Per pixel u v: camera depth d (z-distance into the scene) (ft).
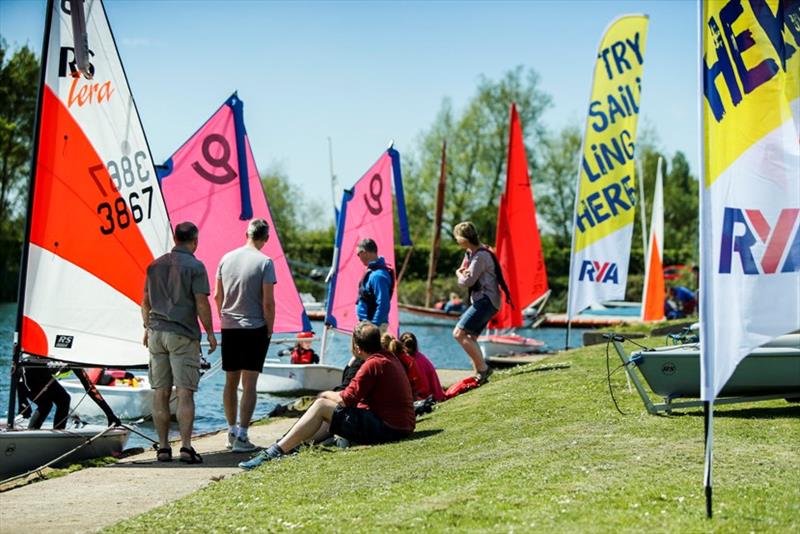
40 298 35.58
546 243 253.44
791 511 20.88
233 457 35.06
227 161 58.95
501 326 94.99
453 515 21.77
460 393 47.39
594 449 28.48
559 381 44.14
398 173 68.03
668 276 204.54
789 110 21.84
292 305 63.00
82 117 36.22
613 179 64.75
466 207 246.88
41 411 38.17
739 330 20.89
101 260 36.55
